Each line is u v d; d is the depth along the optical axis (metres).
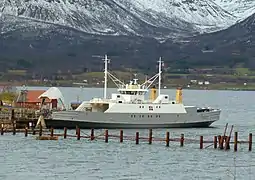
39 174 182.50
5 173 182.50
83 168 192.75
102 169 191.88
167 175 185.50
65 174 183.50
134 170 191.38
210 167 199.12
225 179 182.50
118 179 178.25
